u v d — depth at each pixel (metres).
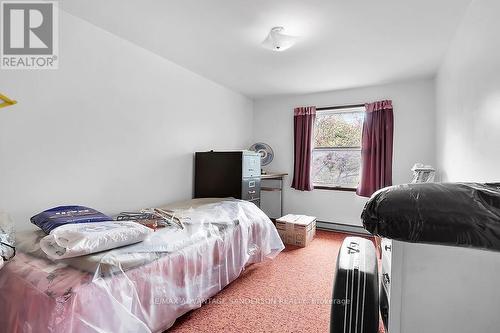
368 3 1.81
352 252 1.37
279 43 2.28
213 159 3.25
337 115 4.13
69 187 2.06
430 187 0.85
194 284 1.77
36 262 1.32
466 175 1.95
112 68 2.34
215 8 1.90
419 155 3.50
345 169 4.08
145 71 2.66
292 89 3.99
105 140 2.31
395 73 3.24
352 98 3.92
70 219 1.65
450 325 0.90
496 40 1.39
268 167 4.54
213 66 3.10
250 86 3.87
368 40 2.37
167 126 2.95
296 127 4.25
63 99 2.01
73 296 1.11
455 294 0.89
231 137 4.09
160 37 2.38
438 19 2.00
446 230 0.77
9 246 1.30
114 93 2.37
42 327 1.08
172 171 3.03
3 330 1.20
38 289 1.14
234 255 2.22
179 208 2.64
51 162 1.95
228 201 2.87
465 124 1.96
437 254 0.90
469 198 0.78
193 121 3.32
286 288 2.19
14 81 1.77
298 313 1.83
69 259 1.30
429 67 3.03
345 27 2.13
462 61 2.02
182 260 1.69
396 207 0.82
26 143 1.82
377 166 3.66
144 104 2.66
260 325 1.69
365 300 1.09
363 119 3.89
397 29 2.17
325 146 4.22
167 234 1.80
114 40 2.35
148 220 2.03
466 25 1.90
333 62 2.90
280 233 3.41
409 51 2.60
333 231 4.02
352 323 1.09
